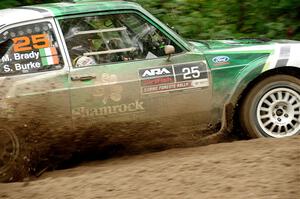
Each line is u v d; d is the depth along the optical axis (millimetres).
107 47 8297
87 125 8125
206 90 8477
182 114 8461
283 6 13031
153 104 8312
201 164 7023
